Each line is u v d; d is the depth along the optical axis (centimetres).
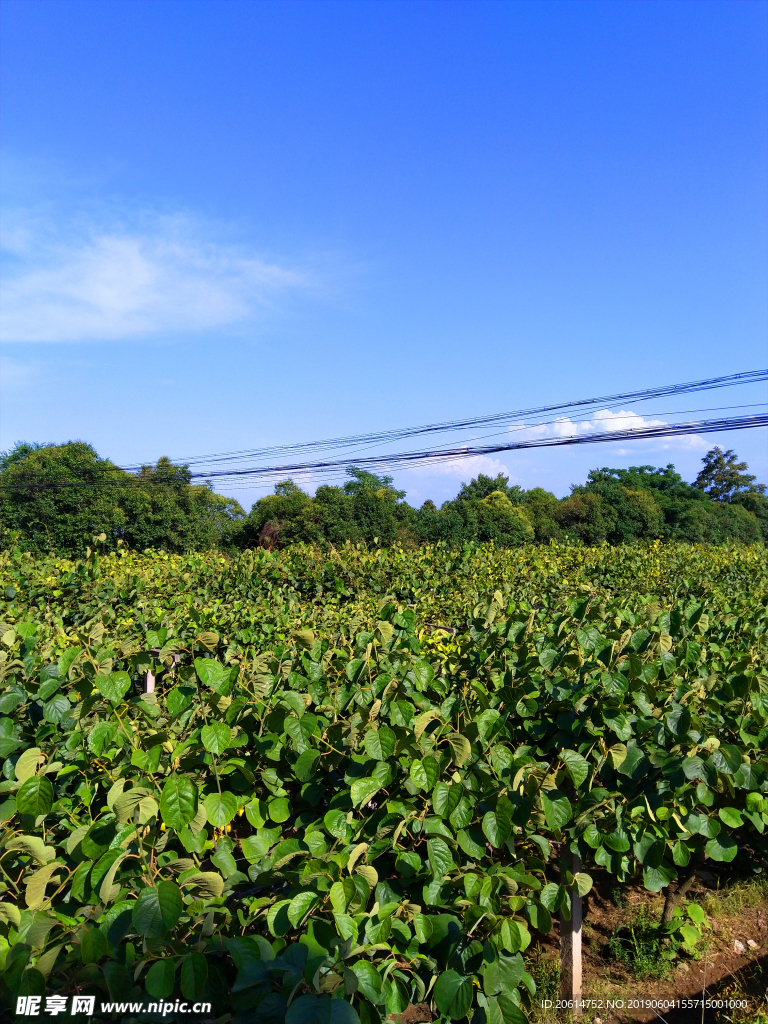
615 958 353
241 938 199
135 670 393
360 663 331
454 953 230
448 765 278
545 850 262
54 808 263
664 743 311
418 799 272
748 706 359
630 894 407
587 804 288
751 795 314
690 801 295
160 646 443
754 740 346
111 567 1118
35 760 243
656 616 493
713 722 358
